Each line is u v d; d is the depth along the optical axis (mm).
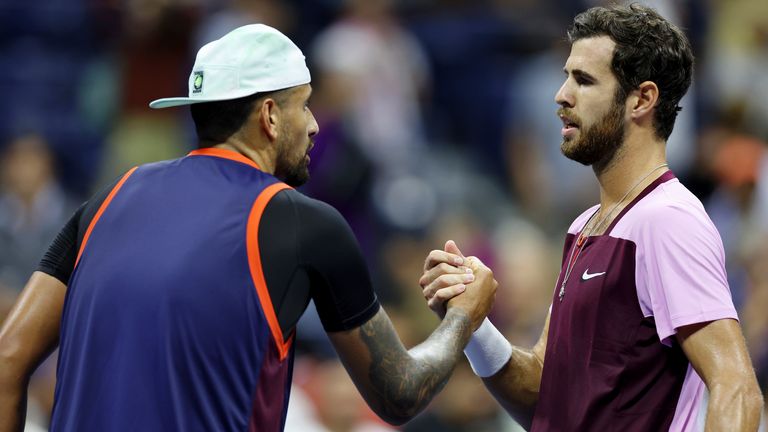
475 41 40812
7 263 31734
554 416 13688
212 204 12969
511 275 29828
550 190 36062
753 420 12000
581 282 13469
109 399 12562
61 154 38438
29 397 24562
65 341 13094
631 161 13594
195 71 13461
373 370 13406
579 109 13594
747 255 29531
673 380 13047
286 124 13500
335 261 13125
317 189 31953
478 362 14883
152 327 12578
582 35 13781
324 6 41625
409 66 38500
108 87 38094
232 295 12602
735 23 41562
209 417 12469
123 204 13312
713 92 38375
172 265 12695
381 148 35562
